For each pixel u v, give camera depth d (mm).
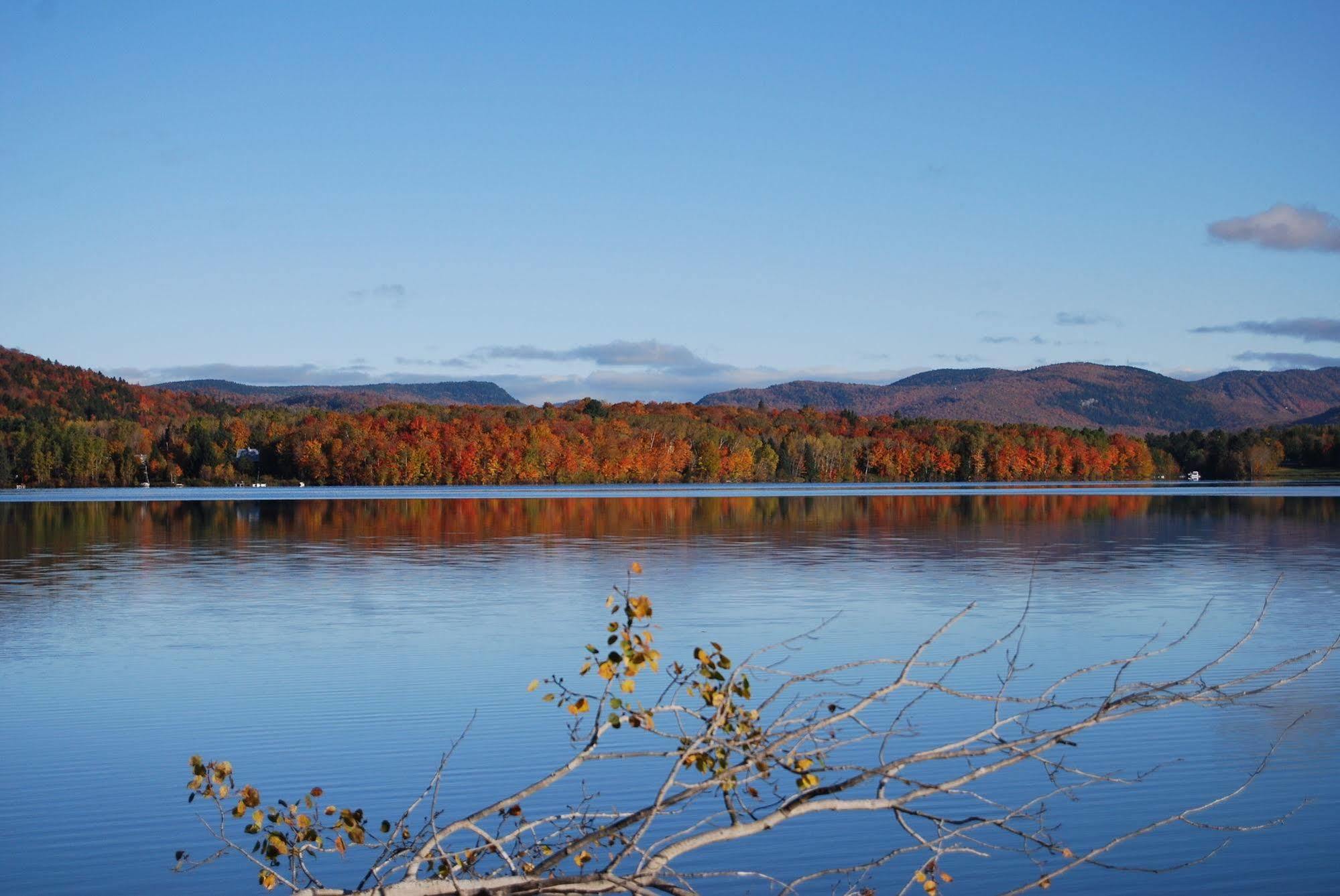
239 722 14586
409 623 22609
